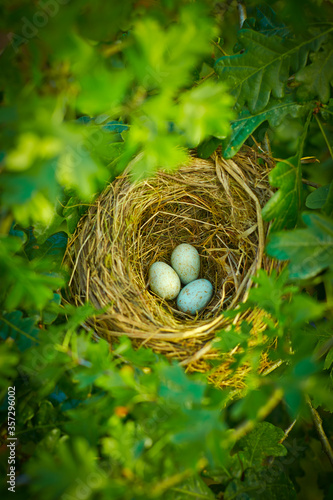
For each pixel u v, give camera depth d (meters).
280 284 0.50
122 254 0.58
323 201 0.54
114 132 0.55
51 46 0.37
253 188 0.57
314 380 0.40
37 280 0.45
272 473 0.52
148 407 0.48
